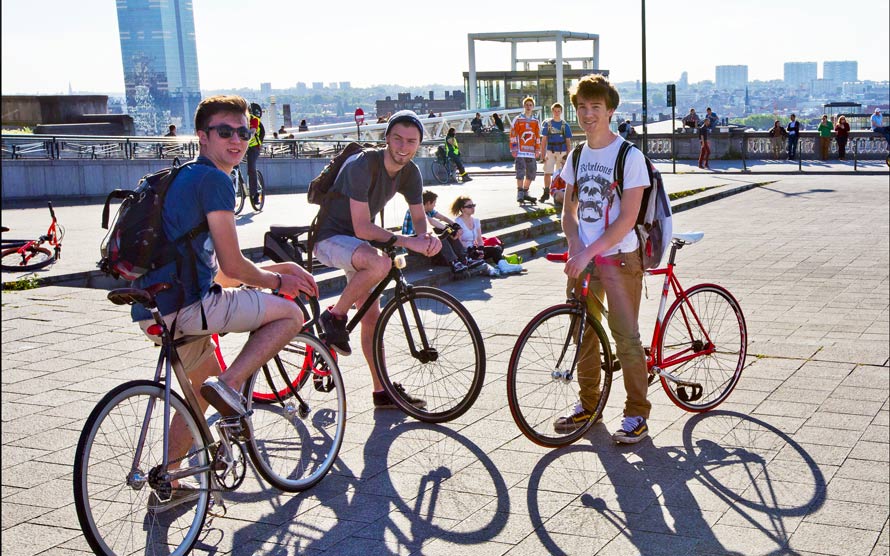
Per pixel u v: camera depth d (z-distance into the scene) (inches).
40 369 239.0
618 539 150.3
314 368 191.6
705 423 206.5
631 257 192.1
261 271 157.5
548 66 1743.4
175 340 153.6
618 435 193.3
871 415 209.3
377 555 145.5
